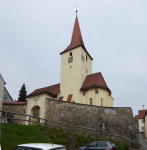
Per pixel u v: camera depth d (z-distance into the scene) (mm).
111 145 16516
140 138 46156
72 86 43969
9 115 33062
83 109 29266
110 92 43219
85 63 46844
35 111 31703
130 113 31125
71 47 48000
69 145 18500
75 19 54469
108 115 29953
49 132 20031
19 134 16859
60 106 28312
